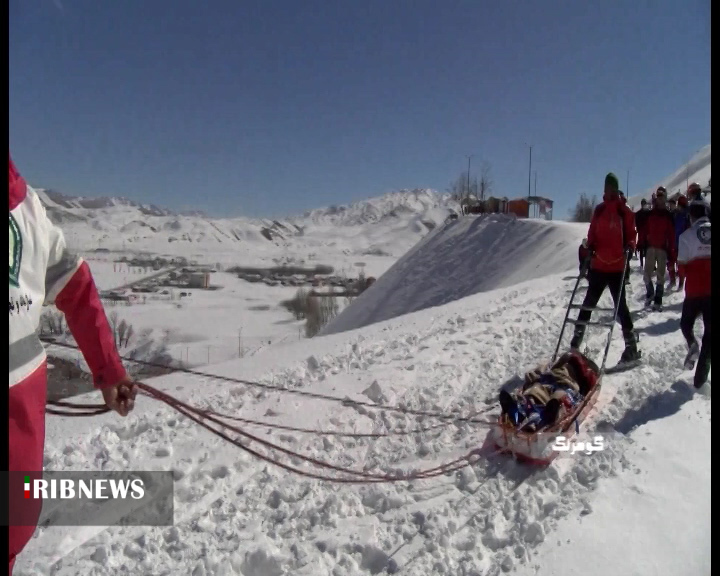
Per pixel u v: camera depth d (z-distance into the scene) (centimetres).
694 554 344
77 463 500
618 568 330
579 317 731
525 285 1672
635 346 704
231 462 502
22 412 190
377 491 444
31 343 199
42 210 216
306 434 559
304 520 416
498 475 459
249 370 803
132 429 573
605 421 541
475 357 809
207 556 371
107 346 241
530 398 503
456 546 375
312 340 1091
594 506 388
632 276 1622
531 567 338
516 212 6056
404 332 1034
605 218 705
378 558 371
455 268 4903
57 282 225
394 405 636
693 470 429
